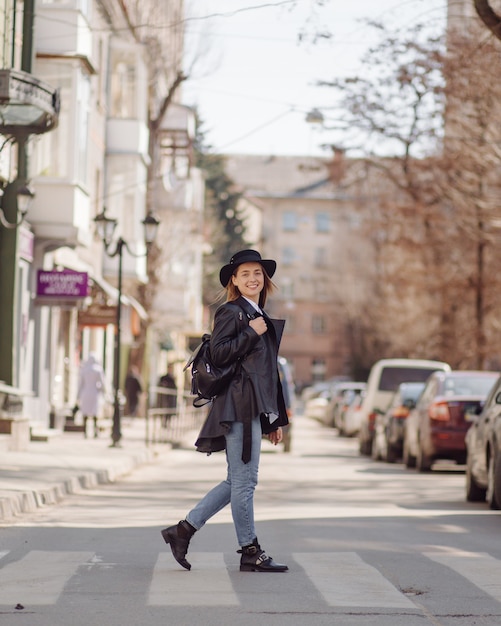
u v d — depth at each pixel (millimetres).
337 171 42875
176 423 40656
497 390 18000
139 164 47125
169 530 10094
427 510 17125
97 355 49000
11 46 29625
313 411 82750
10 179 29531
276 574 9922
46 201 33656
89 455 27156
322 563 10625
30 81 22156
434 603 8695
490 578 9898
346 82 33219
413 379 37188
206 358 9930
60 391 39969
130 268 47031
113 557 11117
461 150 36125
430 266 48594
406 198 45188
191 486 21969
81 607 8359
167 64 56969
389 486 22281
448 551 11766
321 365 139875
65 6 33812
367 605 8500
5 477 19547
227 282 10227
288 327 140375
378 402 36906
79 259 41250
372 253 97000
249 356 9930
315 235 141625
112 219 33000
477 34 30297
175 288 63375
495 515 16422
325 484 22594
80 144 34562
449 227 46719
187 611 8219
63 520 15094
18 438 27234
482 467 17844
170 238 59469
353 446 44875
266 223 141750
